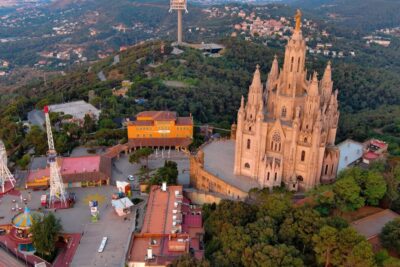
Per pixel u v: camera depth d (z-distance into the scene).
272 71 156.75
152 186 161.00
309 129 143.25
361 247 101.19
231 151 185.25
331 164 151.75
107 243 134.50
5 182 179.00
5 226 145.50
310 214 118.75
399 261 99.38
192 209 149.88
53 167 156.50
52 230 132.00
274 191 142.62
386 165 161.12
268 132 149.75
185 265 105.00
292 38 142.75
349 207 130.62
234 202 134.88
